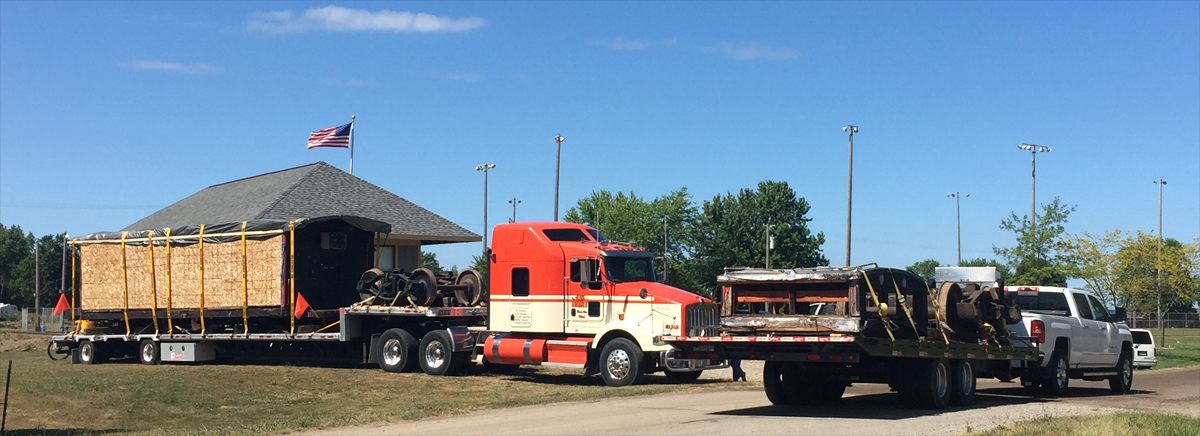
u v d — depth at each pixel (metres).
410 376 22.58
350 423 14.09
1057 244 40.34
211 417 15.99
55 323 63.28
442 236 33.81
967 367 16.14
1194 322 78.44
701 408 15.38
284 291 24.98
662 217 85.69
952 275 17.81
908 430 12.26
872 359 14.36
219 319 26.69
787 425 12.87
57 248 120.38
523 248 21.52
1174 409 16.41
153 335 27.48
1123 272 47.50
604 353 20.31
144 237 27.53
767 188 80.94
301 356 26.08
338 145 38.94
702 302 20.02
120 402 17.81
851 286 13.49
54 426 15.00
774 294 14.12
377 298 24.03
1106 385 23.95
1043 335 18.14
